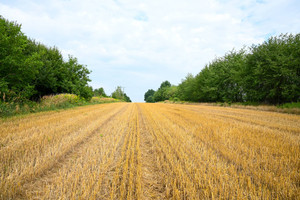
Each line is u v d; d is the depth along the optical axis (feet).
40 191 8.04
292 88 51.11
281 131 21.71
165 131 21.58
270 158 11.82
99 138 17.85
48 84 61.00
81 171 9.80
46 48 65.82
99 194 7.82
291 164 10.93
